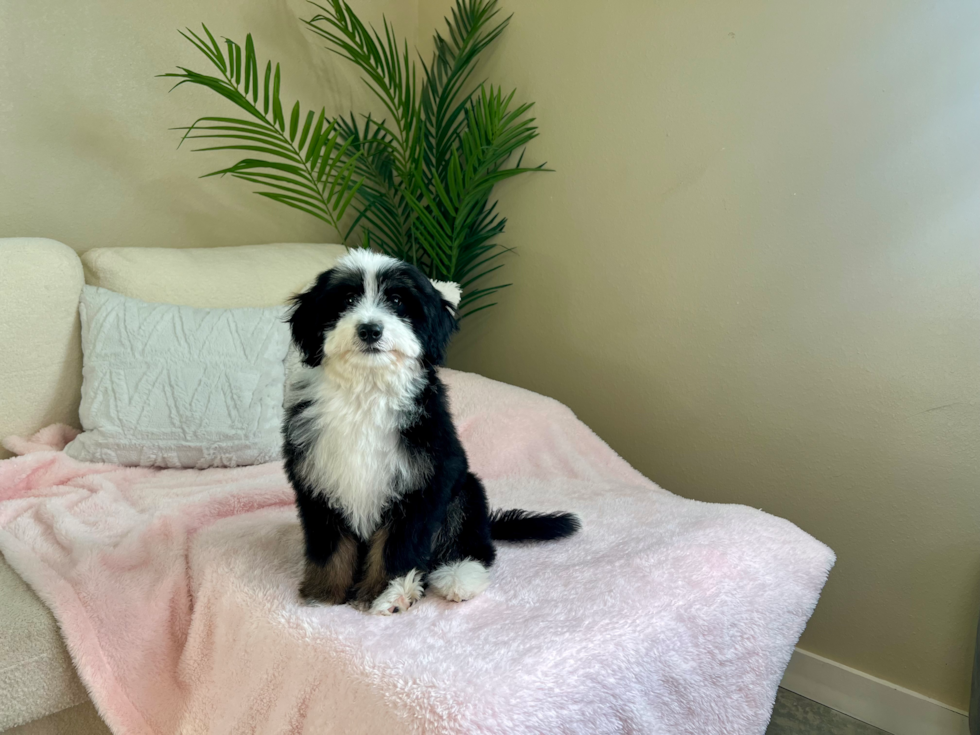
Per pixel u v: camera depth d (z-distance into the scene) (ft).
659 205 6.85
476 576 4.22
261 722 3.80
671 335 6.96
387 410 4.07
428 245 7.98
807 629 6.37
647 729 3.74
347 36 8.09
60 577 4.41
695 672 4.02
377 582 4.12
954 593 5.51
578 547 4.90
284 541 4.77
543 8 7.48
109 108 6.77
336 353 4.03
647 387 7.23
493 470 6.40
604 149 7.20
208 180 7.55
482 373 8.86
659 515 5.38
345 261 4.40
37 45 6.28
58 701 4.15
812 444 6.13
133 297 6.39
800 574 4.69
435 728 3.06
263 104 7.52
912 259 5.40
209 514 5.19
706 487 6.93
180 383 5.98
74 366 6.14
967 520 5.38
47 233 6.61
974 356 5.20
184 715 4.08
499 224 8.20
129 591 4.43
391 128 9.02
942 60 5.09
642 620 3.89
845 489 5.98
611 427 7.63
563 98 7.47
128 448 5.91
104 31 6.61
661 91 6.67
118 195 6.98
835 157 5.68
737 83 6.15
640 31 6.73
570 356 7.88
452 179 7.55
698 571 4.35
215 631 4.15
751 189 6.20
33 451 5.75
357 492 4.04
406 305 4.28
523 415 6.60
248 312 6.42
